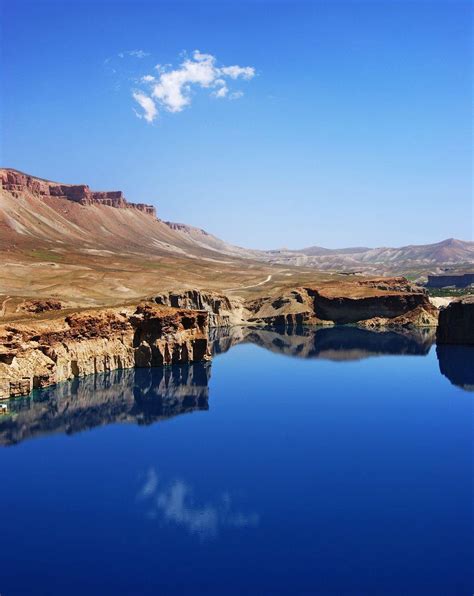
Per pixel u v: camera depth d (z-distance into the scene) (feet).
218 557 147.43
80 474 207.92
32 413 292.61
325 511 172.96
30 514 175.32
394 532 158.81
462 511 171.53
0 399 317.22
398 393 337.93
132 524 167.32
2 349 326.03
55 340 370.73
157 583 136.15
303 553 148.46
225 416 289.12
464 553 146.72
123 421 279.08
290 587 133.28
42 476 206.59
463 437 247.50
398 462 215.51
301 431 260.42
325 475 203.00
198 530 162.40
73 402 314.55
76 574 140.77
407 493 185.47
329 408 304.09
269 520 167.94
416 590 131.34
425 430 259.19
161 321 432.25
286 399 326.85
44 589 134.62
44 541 158.20
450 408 299.79
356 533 158.71
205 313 458.50
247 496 185.37
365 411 296.10
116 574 140.67
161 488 193.26
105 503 181.98
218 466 214.28
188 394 337.72
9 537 160.97
